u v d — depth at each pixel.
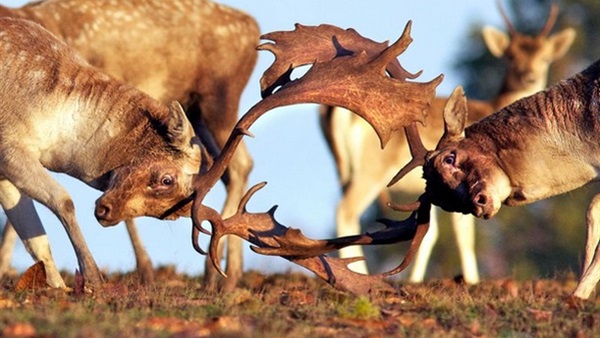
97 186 24.48
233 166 30.47
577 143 23.17
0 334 17.38
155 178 23.56
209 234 23.03
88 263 23.59
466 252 35.84
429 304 21.20
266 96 23.72
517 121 23.27
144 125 24.11
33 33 24.77
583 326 19.53
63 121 24.41
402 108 22.86
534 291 25.41
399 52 22.86
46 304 20.34
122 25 30.06
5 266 29.30
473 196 22.78
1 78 24.38
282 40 23.78
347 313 19.88
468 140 23.25
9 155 24.12
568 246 67.25
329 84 22.81
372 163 36.66
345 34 23.78
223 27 31.11
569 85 23.44
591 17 76.56
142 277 28.02
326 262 23.06
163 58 30.47
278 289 25.34
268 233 23.11
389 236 23.31
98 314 19.16
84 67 24.69
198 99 31.06
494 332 19.06
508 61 41.84
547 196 23.56
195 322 18.98
